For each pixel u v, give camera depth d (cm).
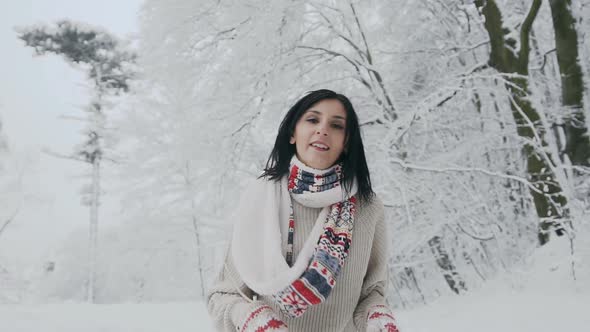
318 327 137
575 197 641
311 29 814
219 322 137
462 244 767
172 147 906
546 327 449
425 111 675
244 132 812
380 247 154
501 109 755
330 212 140
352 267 140
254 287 128
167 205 1305
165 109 1156
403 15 875
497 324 491
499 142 792
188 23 802
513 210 806
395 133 698
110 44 2398
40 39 2364
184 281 1631
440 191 702
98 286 1905
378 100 818
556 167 646
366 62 813
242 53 752
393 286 834
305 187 139
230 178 866
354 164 144
